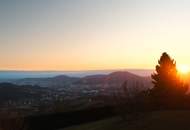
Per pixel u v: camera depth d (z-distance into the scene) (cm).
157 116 3884
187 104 4841
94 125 4009
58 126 4391
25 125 3850
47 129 4275
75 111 4609
